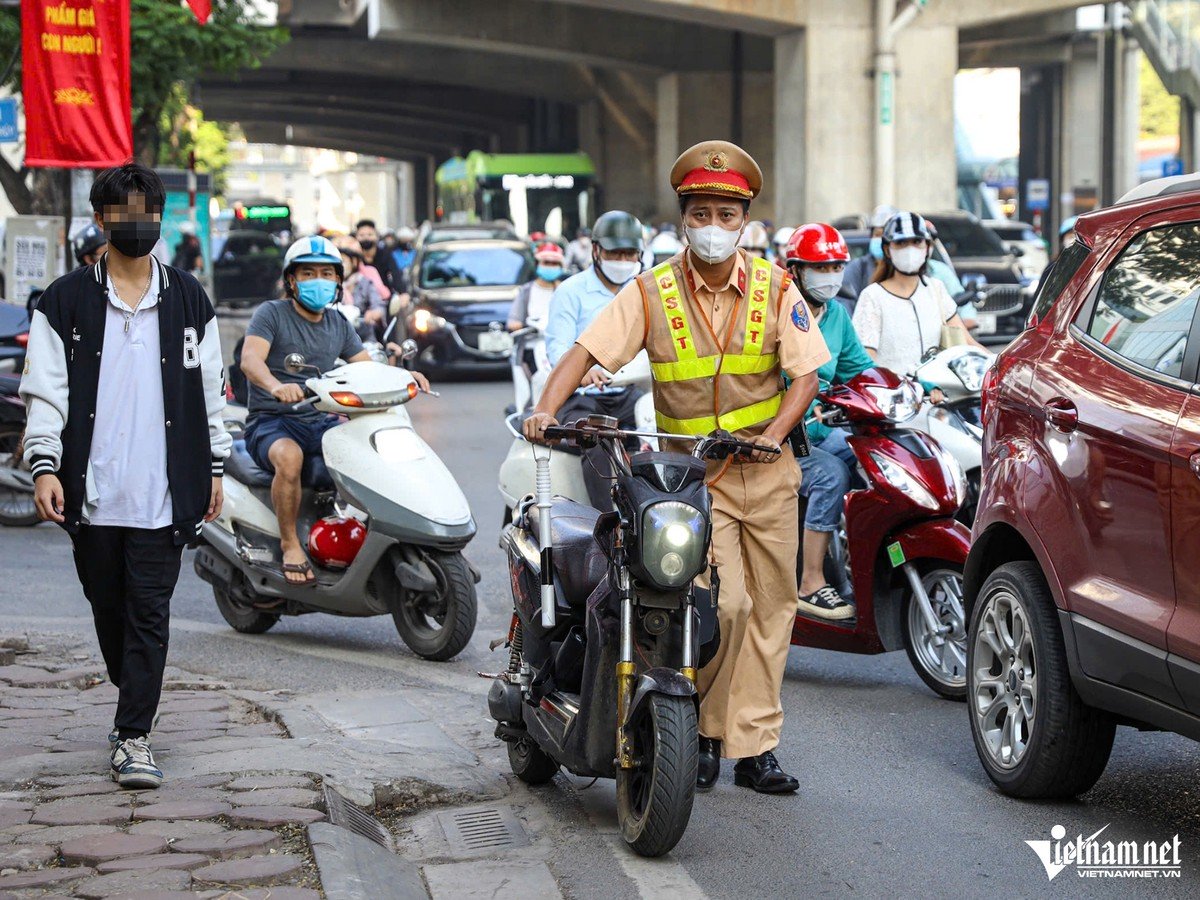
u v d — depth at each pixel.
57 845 4.74
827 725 6.77
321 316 8.30
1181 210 5.54
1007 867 5.04
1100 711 5.50
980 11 37.53
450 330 24.88
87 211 20.28
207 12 21.28
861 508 7.13
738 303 5.48
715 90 49.44
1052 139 52.81
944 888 4.86
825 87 37.25
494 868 5.00
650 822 4.91
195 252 28.55
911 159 37.66
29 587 9.80
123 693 5.42
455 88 69.94
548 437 5.08
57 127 15.95
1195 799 5.73
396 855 5.06
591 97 58.00
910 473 7.02
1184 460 4.92
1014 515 5.74
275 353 8.20
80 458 5.39
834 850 5.20
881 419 7.09
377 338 16.19
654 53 48.78
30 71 15.90
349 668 7.68
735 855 5.14
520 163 44.59
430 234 30.03
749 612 5.58
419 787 5.64
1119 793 5.81
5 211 42.47
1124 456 5.20
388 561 7.98
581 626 5.36
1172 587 4.97
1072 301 5.88
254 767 5.61
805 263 7.09
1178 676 4.89
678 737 4.86
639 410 8.16
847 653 7.95
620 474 5.01
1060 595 5.45
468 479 14.08
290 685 7.26
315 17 43.97
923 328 8.79
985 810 5.61
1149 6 41.28
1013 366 6.02
